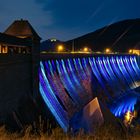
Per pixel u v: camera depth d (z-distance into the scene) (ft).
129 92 381.40
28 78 170.30
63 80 241.55
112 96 319.27
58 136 42.14
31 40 182.91
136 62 499.10
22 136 43.32
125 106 299.58
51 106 189.78
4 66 138.82
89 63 320.50
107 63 380.17
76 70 278.05
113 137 42.55
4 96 137.08
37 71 184.65
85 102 240.32
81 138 41.16
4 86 138.00
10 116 137.08
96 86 306.55
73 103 223.30
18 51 179.93
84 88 272.72
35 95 177.37
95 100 104.73
